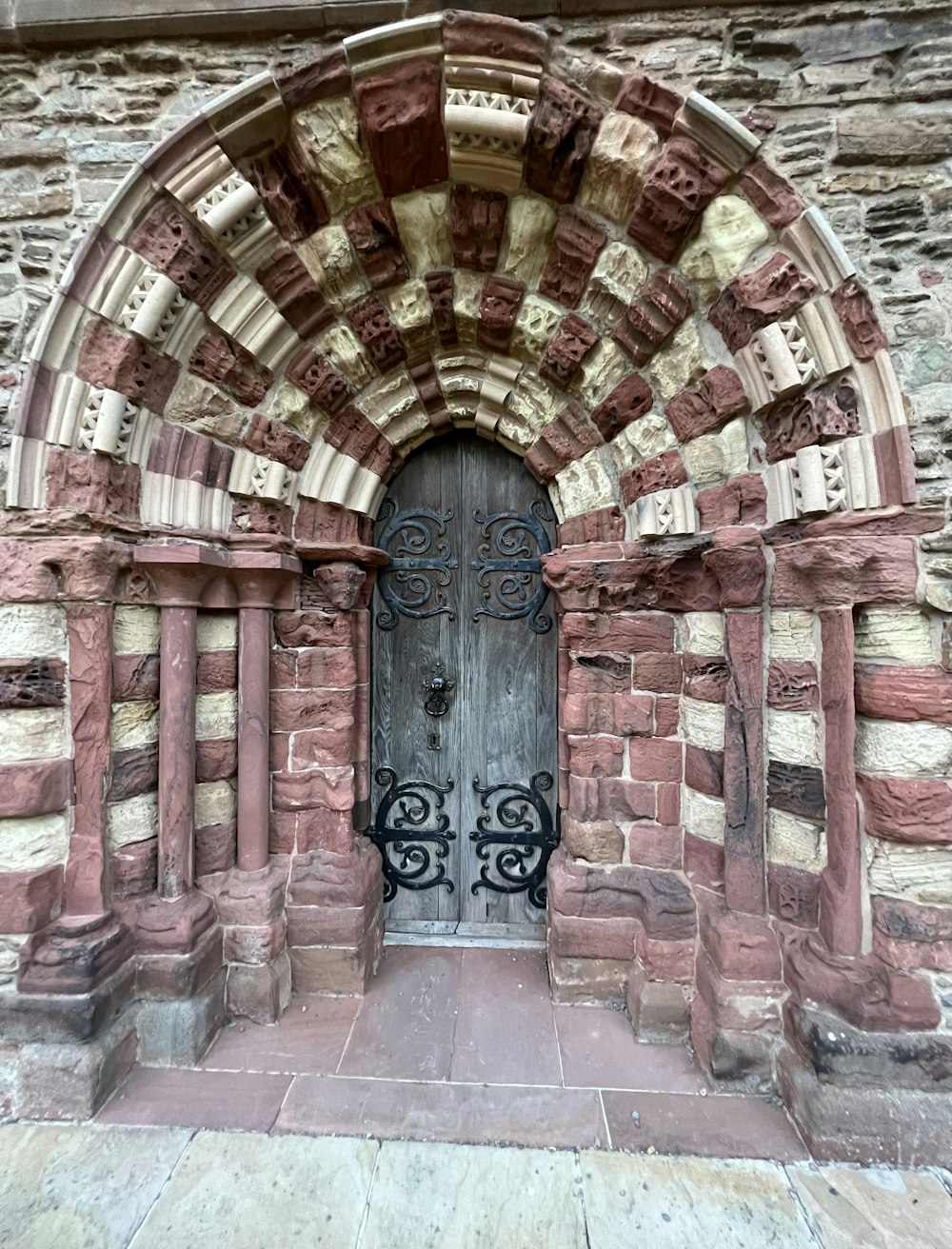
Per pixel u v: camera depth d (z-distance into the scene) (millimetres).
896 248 2016
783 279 2064
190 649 2439
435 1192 1757
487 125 2127
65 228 2236
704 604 2447
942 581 1892
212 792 2586
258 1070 2211
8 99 2246
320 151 2238
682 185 2107
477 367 2734
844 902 1994
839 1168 1831
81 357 2217
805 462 2043
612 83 2109
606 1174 1813
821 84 2053
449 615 3025
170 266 2230
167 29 2178
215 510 2523
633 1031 2420
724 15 2088
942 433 1924
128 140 2238
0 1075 2039
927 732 1931
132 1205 1706
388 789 3068
